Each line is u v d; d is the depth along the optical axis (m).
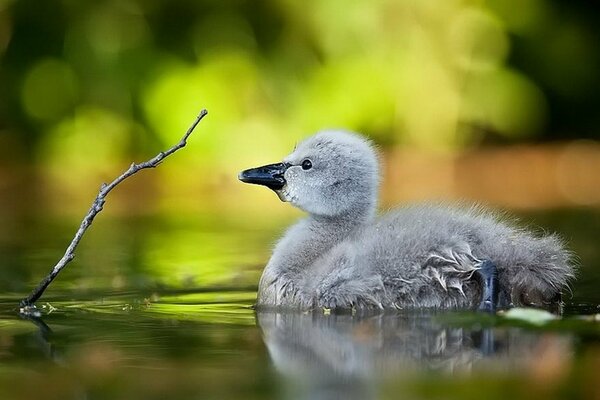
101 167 20.67
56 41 21.06
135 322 8.45
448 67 21.55
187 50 21.16
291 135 21.09
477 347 7.27
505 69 21.77
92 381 6.48
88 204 18.27
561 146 21.88
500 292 8.77
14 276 11.20
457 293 8.85
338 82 21.28
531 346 7.29
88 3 21.09
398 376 6.58
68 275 11.26
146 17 21.17
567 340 7.44
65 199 18.92
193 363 6.92
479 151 21.72
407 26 21.44
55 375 6.64
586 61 22.14
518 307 8.80
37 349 7.38
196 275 11.27
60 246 13.69
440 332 7.79
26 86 20.98
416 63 21.44
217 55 21.17
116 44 21.00
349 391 6.23
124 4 21.17
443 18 21.50
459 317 8.34
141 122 20.80
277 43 21.39
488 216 9.55
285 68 21.31
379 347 7.35
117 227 15.52
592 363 6.80
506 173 20.11
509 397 6.07
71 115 20.92
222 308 9.23
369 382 6.45
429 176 20.03
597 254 12.12
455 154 21.52
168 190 20.16
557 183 19.20
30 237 14.54
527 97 21.77
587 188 18.66
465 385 6.33
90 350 7.34
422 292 8.91
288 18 21.36
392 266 8.93
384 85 21.36
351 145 10.04
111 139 20.78
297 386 6.34
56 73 20.98
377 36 21.36
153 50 21.08
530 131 21.98
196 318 8.66
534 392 6.17
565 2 22.20
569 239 13.27
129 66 20.91
